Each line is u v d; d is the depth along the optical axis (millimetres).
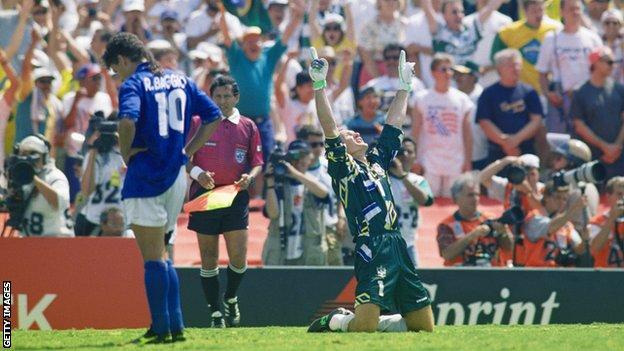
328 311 38719
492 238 42656
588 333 29109
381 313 30047
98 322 37656
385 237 28266
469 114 53219
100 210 42406
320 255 42594
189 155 26906
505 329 30922
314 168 44000
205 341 26078
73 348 25438
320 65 28047
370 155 29234
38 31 50469
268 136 50188
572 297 40031
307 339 26547
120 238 37906
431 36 56344
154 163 25266
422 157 52969
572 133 53719
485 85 56938
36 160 41062
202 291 38281
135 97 24875
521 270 39781
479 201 51312
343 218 43688
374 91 49344
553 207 45062
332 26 54906
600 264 44719
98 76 49938
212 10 55688
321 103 28062
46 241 37906
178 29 56625
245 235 34531
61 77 53188
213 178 34250
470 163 53250
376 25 55219
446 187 53000
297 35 56062
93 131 42938
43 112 49750
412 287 28594
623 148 53719
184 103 25875
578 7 55250
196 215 34406
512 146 52500
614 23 57188
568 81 55156
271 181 42281
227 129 34531
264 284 38562
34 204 41094
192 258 48062
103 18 54906
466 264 42562
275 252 42406
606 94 53406
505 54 52625
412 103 53125
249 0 55594
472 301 39531
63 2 55938
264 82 49906
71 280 37781
